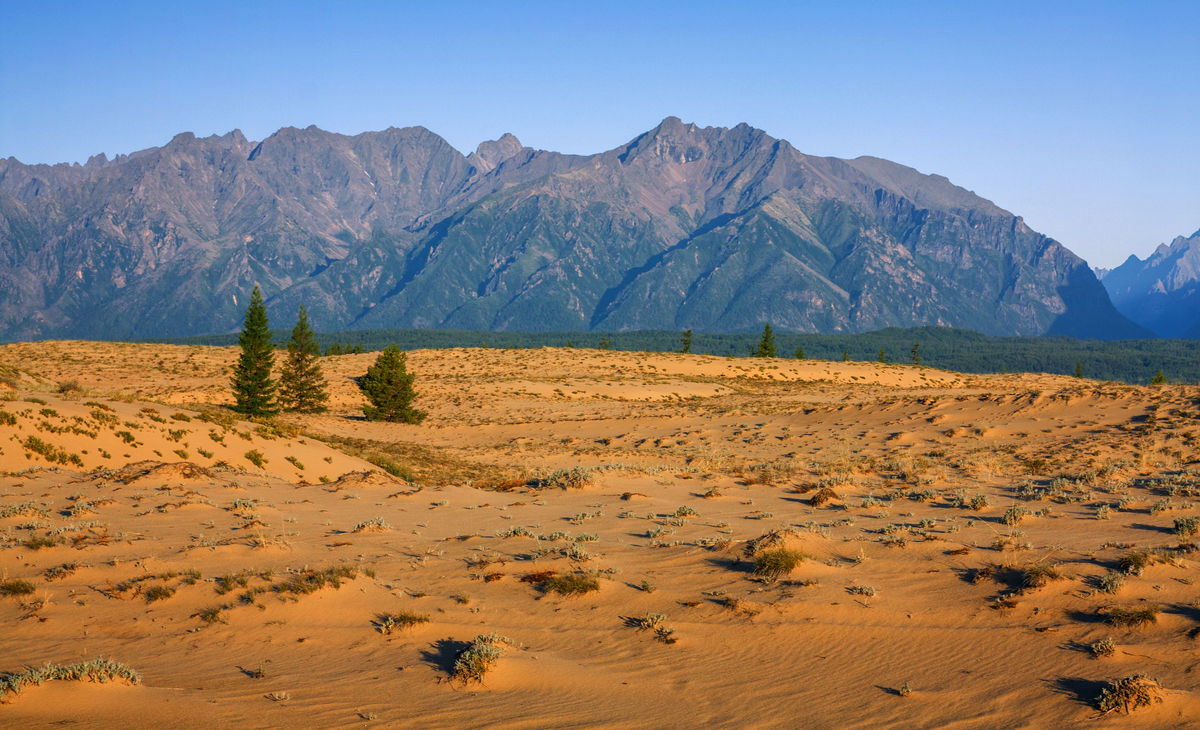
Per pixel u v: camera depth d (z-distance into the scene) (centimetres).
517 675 990
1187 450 3083
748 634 1113
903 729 836
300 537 1719
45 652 1070
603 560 1472
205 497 2150
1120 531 1577
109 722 830
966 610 1152
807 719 867
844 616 1151
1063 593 1167
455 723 853
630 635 1138
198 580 1341
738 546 1502
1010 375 11869
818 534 1555
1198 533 1484
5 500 2003
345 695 934
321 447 3612
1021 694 902
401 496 2423
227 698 916
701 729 843
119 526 1753
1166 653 959
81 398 3644
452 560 1529
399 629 1157
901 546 1480
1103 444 3412
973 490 2350
